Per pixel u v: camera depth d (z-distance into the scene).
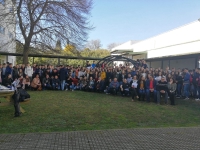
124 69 13.30
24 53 20.72
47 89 13.94
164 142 4.81
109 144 4.57
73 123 6.38
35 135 5.02
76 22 20.86
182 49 23.23
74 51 22.55
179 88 12.12
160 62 24.42
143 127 6.21
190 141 4.93
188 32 22.23
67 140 4.73
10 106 8.40
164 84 10.27
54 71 14.16
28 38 20.39
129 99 11.16
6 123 6.14
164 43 26.94
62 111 7.80
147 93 10.51
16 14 19.83
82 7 21.09
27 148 4.18
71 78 14.45
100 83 13.41
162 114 7.96
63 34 20.45
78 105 9.01
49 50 21.67
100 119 6.94
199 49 20.44
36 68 14.08
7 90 7.09
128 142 4.73
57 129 5.73
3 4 20.08
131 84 11.37
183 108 9.19
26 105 8.65
